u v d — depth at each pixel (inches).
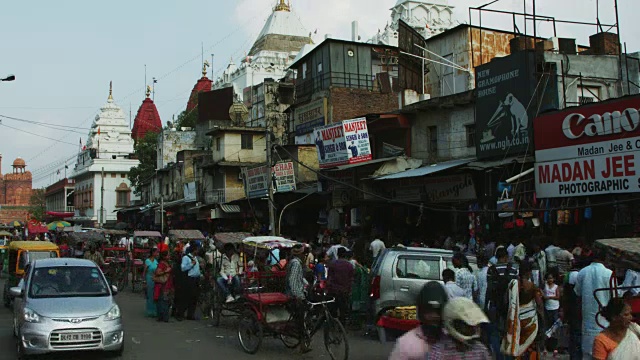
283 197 1127.6
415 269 471.5
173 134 2135.8
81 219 2790.4
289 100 1533.0
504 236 691.4
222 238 710.5
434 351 177.9
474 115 812.6
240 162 1504.7
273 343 494.0
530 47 889.5
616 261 345.1
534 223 643.5
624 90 796.6
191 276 619.8
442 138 865.5
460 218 780.6
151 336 525.7
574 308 385.1
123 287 917.8
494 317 358.9
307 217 1175.0
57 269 476.1
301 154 1226.0
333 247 634.2
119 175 2891.2
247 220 1269.7
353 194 948.0
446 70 1101.7
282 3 2294.5
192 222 1685.5
